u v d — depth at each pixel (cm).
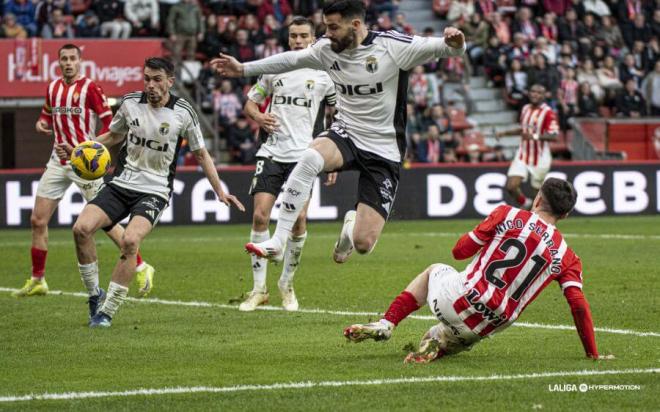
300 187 2112
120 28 5953
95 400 1644
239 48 6028
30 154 6172
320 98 2677
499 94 6444
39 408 1598
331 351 2036
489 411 1553
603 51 6712
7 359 1983
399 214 5294
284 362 1928
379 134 2142
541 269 1819
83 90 2869
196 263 3603
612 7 6925
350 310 2606
